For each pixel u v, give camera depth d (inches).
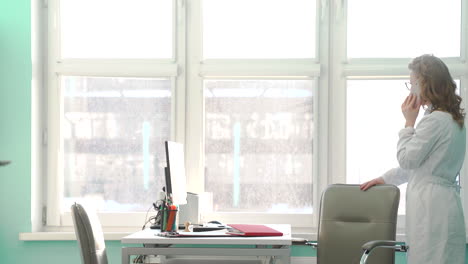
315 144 167.2
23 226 165.2
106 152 171.2
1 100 166.1
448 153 118.0
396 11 168.4
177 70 169.3
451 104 120.5
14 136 165.6
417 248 117.4
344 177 167.5
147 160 171.0
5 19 166.2
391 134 168.1
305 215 167.5
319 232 135.0
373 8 168.6
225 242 118.1
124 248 117.6
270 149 169.3
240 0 171.0
